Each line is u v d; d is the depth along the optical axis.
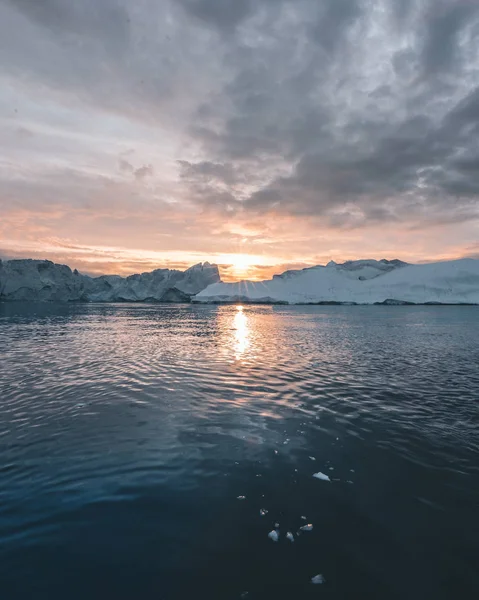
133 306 119.62
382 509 5.26
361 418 9.29
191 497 5.54
